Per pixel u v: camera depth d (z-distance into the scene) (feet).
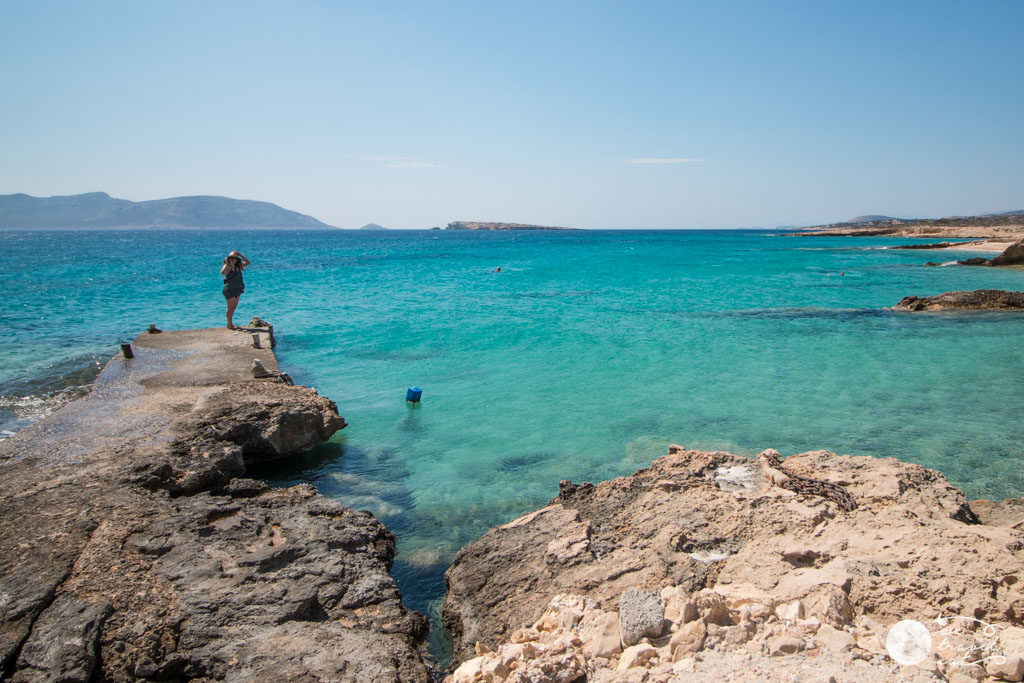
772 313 85.40
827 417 39.58
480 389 47.62
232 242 456.45
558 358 57.77
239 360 50.37
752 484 23.31
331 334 70.44
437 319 80.79
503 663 15.43
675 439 36.24
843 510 20.59
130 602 17.95
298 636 17.24
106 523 21.89
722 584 18.01
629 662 14.46
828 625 14.82
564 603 18.48
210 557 20.39
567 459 33.83
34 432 32.09
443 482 31.50
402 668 16.55
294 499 26.68
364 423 40.47
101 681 15.61
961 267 156.56
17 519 22.16
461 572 22.43
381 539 25.08
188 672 15.85
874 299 101.24
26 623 16.92
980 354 58.03
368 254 270.05
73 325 76.84
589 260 217.36
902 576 16.44
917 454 33.32
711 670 13.51
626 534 21.38
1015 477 30.32
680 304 95.96
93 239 533.55
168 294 108.47
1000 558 16.37
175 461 28.40
